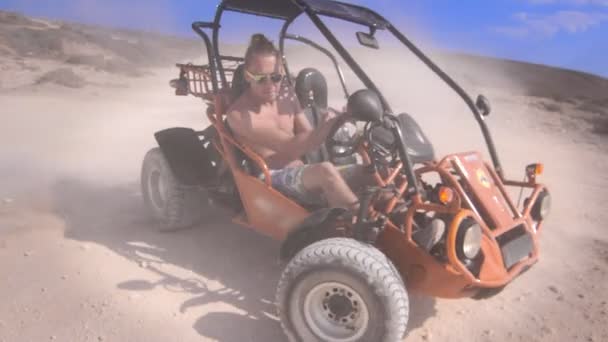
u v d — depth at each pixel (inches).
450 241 123.6
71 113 498.0
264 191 160.9
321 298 128.3
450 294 132.0
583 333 147.8
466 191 147.7
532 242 148.3
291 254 139.1
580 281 179.5
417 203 132.4
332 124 146.4
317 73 198.5
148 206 215.3
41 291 154.7
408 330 147.1
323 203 153.9
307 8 163.9
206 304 154.4
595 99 1134.4
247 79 157.6
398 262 135.9
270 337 140.2
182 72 207.5
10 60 956.6
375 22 181.9
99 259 177.8
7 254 176.9
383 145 147.4
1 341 132.0
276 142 159.8
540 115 685.3
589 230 228.8
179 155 191.6
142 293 157.5
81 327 138.9
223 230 210.1
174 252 188.4
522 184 164.2
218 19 183.0
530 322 153.0
